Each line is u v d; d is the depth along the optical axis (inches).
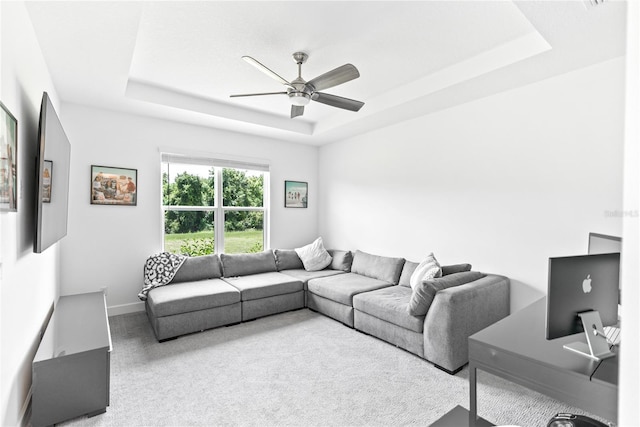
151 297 129.1
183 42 100.1
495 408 79.1
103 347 77.9
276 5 82.4
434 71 122.0
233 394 85.9
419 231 156.8
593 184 102.3
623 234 19.2
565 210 108.4
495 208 127.4
